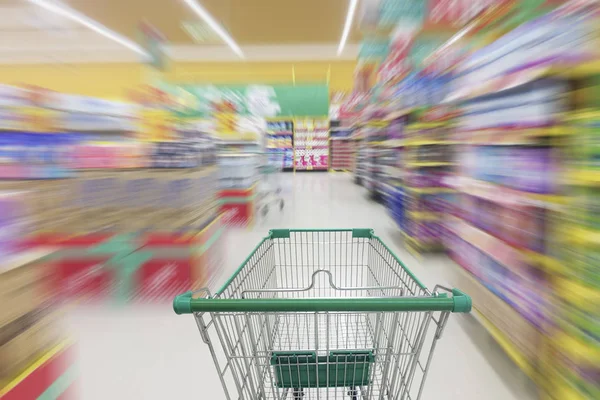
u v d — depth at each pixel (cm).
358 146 1004
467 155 225
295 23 1020
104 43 1180
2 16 960
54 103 250
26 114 237
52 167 254
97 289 271
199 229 282
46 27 1036
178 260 272
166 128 273
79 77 997
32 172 243
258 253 169
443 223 320
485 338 206
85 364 193
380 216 586
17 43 1148
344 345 158
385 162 567
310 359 123
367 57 686
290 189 939
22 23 1009
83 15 950
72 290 269
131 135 269
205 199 304
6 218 133
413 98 363
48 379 129
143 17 967
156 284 272
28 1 867
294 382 124
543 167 143
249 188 503
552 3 147
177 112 281
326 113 1460
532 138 147
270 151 883
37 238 254
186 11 923
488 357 190
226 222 493
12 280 119
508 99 169
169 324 232
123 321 237
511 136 164
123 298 270
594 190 117
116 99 314
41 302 132
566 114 129
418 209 341
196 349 205
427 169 336
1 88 226
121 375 183
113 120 266
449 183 284
